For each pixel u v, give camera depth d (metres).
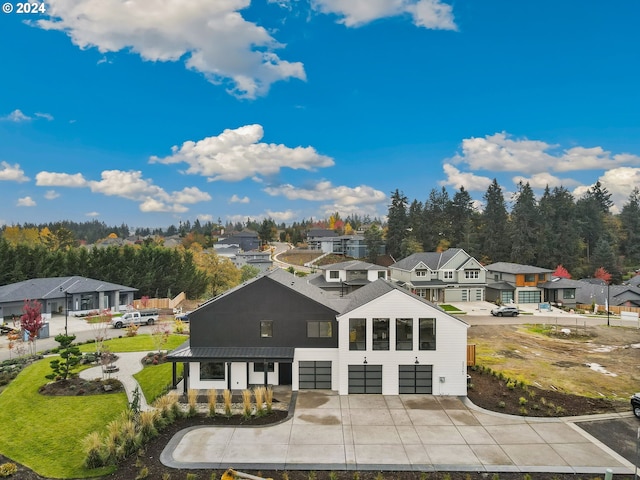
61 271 69.19
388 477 18.19
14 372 33.78
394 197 113.56
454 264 69.69
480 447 20.67
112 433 20.66
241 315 29.59
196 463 19.31
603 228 114.25
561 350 39.88
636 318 53.84
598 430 22.48
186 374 28.81
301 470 18.77
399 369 28.08
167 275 78.75
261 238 180.12
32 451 21.22
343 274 67.00
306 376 29.25
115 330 51.88
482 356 37.66
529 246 94.38
